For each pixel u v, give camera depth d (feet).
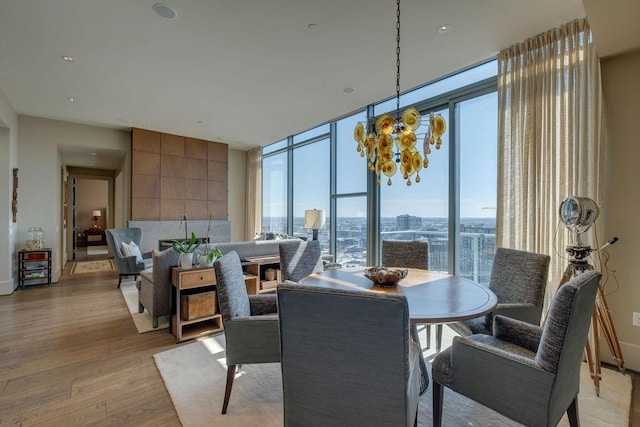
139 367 8.19
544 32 9.44
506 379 4.72
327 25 9.20
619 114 8.42
